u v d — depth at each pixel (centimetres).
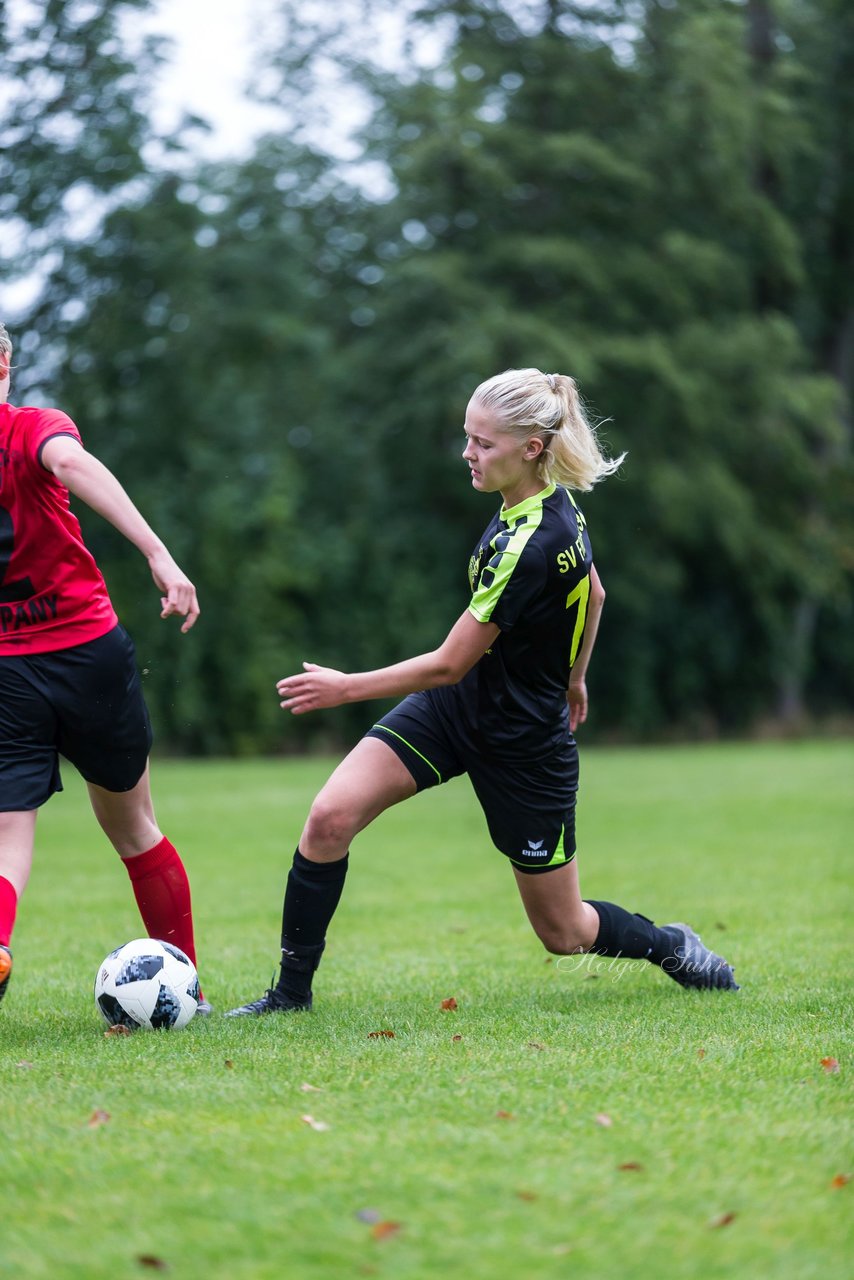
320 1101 880
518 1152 779
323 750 6988
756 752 6588
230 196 7144
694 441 7288
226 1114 852
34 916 1917
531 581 1073
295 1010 1188
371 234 7619
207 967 1473
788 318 8175
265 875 2408
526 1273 627
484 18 7256
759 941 1619
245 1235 666
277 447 7050
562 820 1161
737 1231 672
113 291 6266
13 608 1033
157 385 6600
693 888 2125
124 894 2166
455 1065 973
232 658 6631
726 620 8019
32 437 1004
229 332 6900
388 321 7200
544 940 1222
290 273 7106
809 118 7669
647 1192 719
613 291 7125
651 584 7512
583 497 7231
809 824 3136
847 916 1833
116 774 1104
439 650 1090
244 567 6669
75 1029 1130
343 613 7106
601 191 7225
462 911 1950
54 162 5853
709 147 7119
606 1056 999
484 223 7244
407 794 1159
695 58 6956
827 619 8688
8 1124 828
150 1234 667
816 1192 723
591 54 7131
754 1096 892
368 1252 647
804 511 7975
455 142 6788
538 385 1087
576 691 1244
